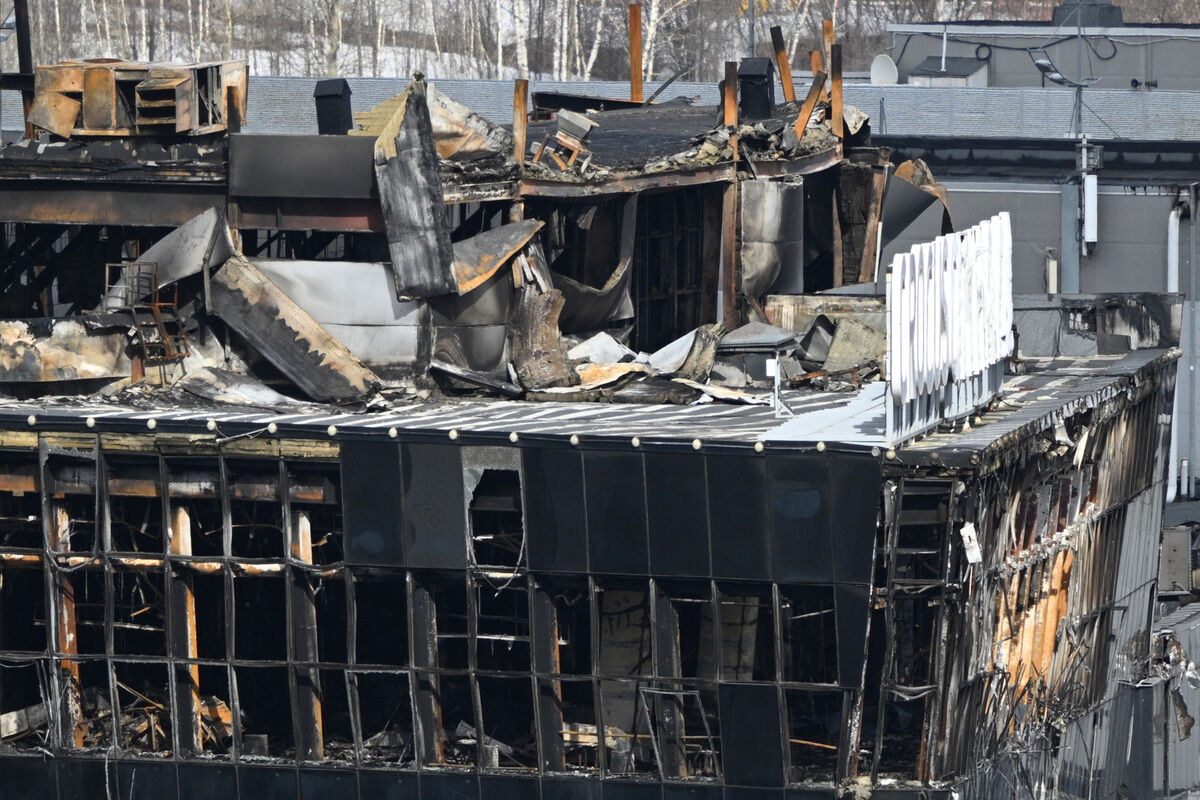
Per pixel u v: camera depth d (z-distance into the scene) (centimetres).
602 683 13662
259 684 15612
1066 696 15675
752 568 12325
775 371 14000
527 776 13062
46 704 14175
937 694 12219
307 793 13550
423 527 13112
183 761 13750
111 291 15375
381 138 15288
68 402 14850
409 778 13300
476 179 15975
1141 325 19412
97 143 15788
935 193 19450
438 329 15650
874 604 12419
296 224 15675
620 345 16612
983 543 12631
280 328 15125
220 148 15575
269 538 15312
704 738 13612
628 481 12544
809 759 13738
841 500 12044
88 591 15788
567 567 12788
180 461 13675
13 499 15175
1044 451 14025
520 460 12812
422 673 13262
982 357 13688
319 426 13238
